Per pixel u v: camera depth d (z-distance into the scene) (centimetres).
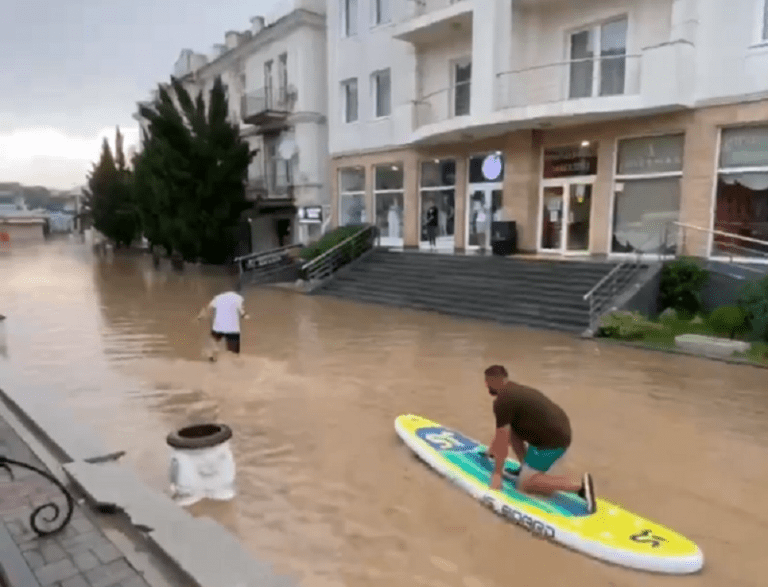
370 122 2214
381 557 399
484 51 1661
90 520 403
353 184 2361
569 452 597
